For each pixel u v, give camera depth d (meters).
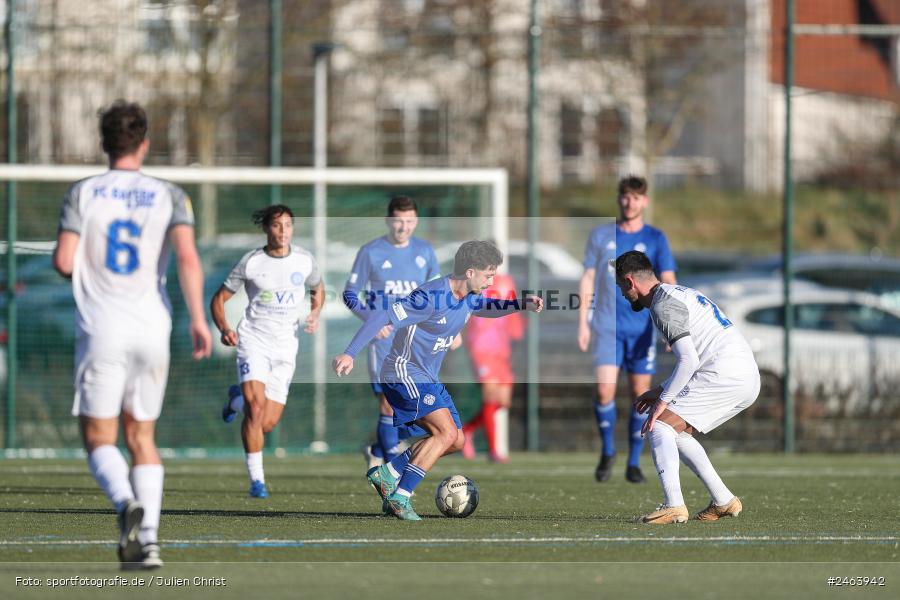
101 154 60.12
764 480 42.78
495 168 69.81
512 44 68.56
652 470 46.81
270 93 55.25
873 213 97.81
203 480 41.75
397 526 28.36
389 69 69.25
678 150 90.06
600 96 69.56
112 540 25.73
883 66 65.19
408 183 55.03
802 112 80.69
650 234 39.38
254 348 35.22
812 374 58.06
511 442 56.41
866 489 39.38
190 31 62.31
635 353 39.88
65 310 53.81
